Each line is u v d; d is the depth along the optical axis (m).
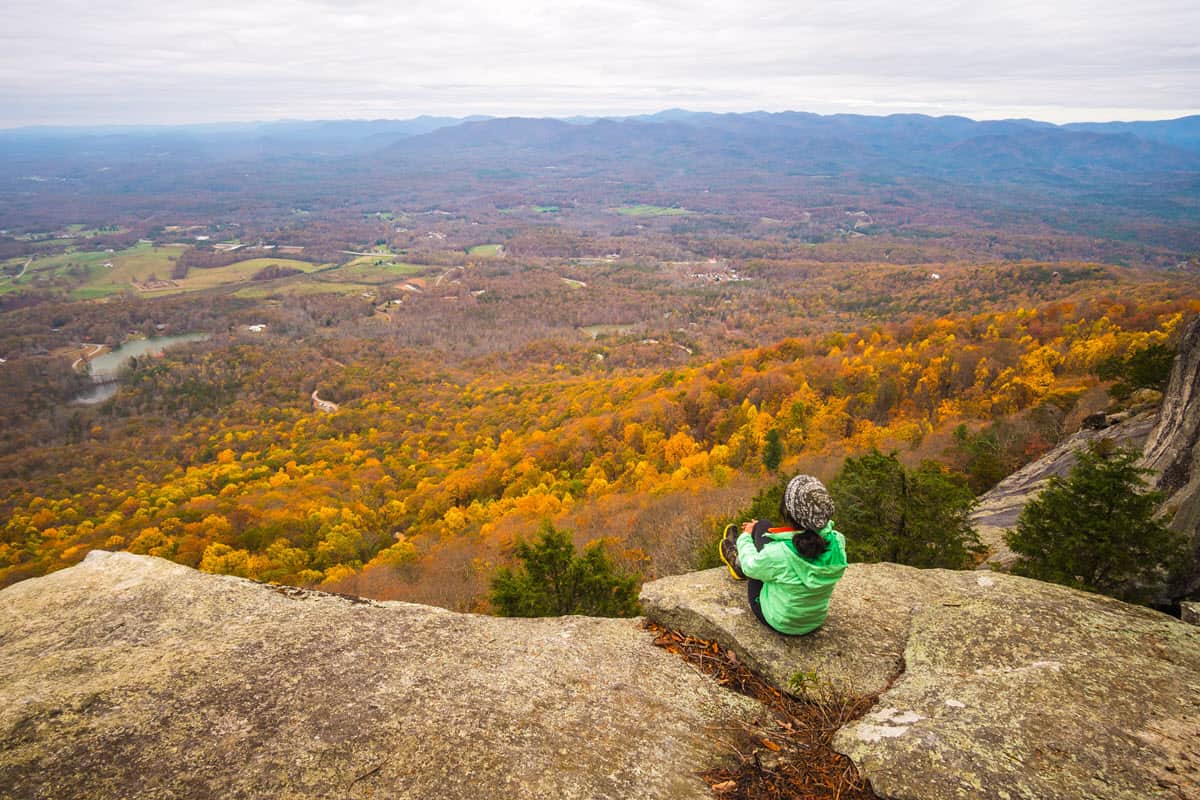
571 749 2.45
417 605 3.66
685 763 2.51
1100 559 6.59
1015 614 3.41
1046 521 6.98
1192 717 2.56
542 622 3.65
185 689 2.58
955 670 2.99
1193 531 6.46
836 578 3.10
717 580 3.96
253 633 3.11
